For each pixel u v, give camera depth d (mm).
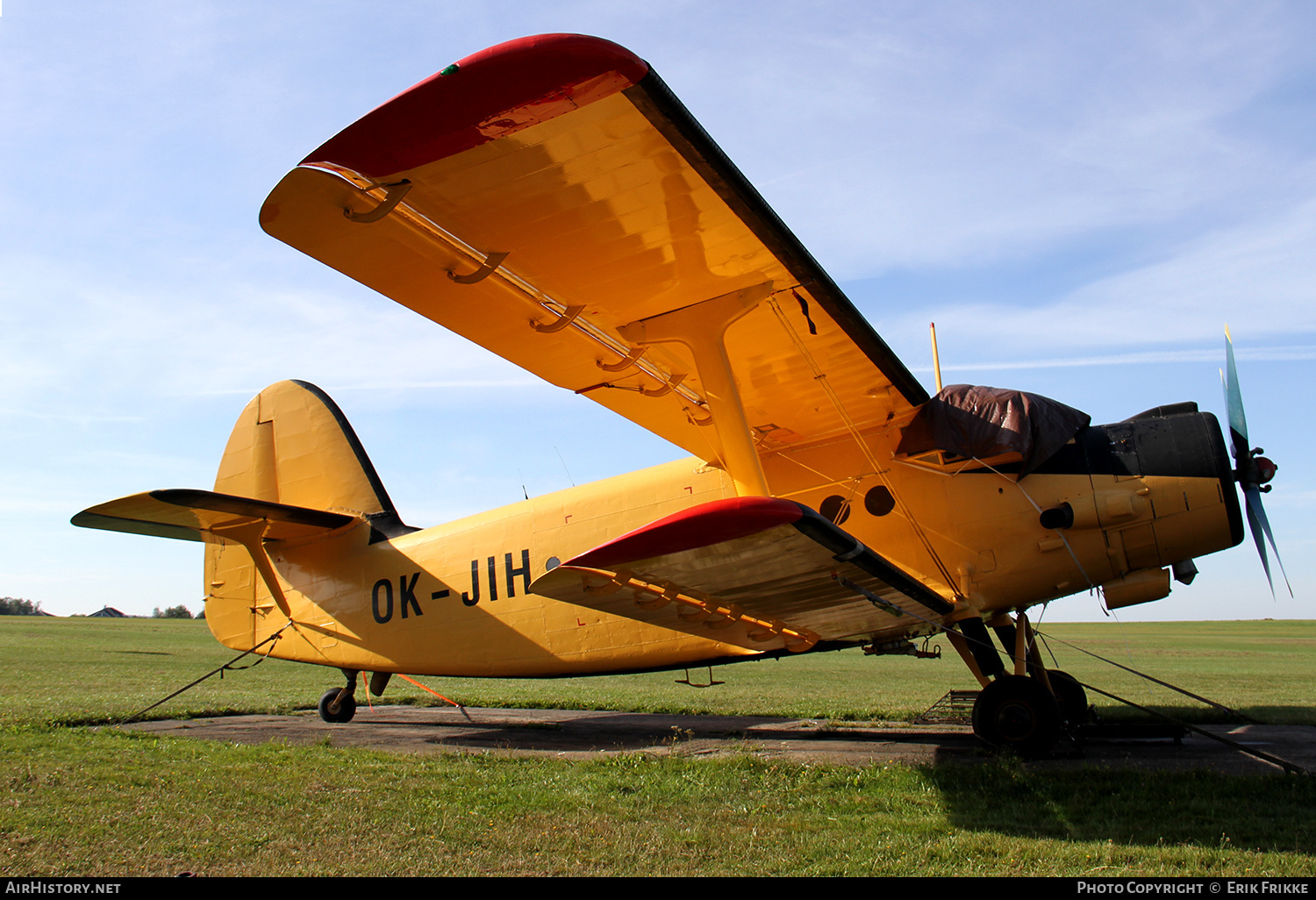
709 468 8273
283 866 3520
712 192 4387
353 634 10172
